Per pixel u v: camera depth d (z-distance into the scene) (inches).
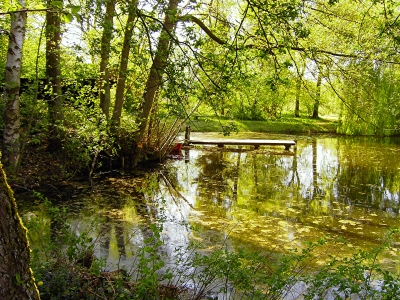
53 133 396.2
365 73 290.7
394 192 389.7
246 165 542.6
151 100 468.8
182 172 478.3
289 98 1026.7
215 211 308.2
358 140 880.3
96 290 131.3
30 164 372.2
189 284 166.9
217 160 579.8
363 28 271.1
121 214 287.9
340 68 280.5
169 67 182.1
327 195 373.4
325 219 292.7
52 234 220.7
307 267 195.0
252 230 260.1
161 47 190.5
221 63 195.2
